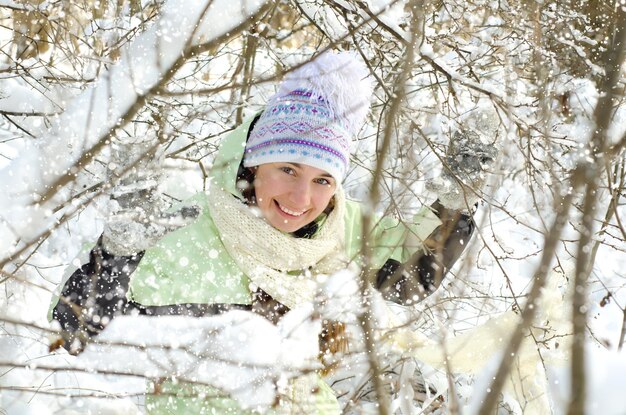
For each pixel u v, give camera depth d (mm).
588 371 897
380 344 2176
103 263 1946
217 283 2131
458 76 2473
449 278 3049
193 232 2152
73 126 2006
